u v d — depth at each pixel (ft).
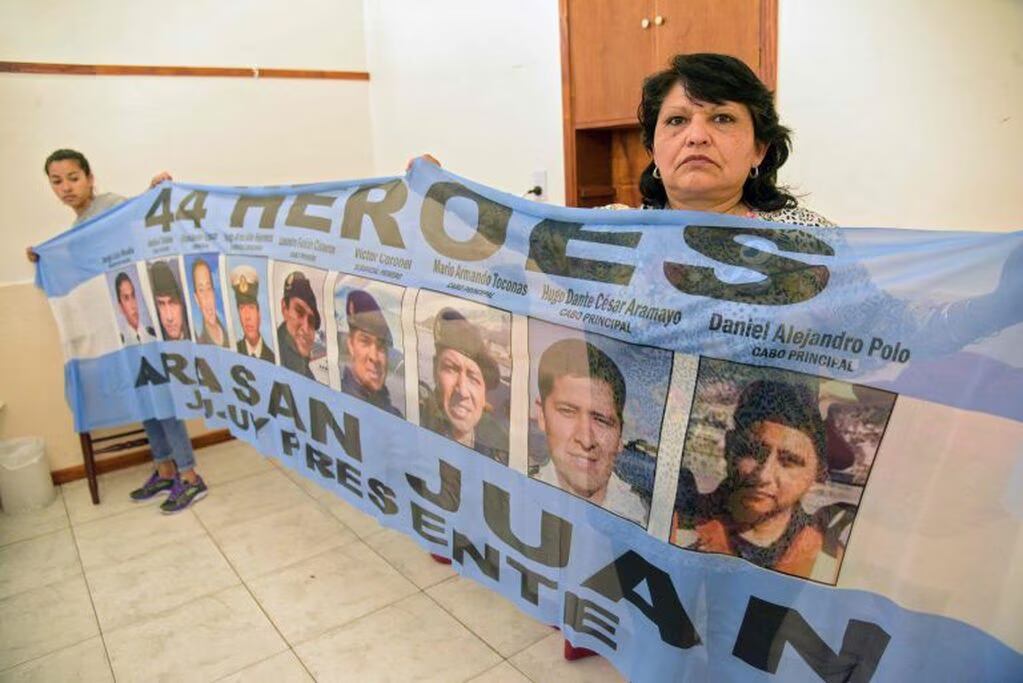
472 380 4.66
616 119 7.89
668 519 3.60
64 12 9.27
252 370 7.03
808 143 6.34
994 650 2.72
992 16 5.02
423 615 6.47
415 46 10.73
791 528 3.22
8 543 8.29
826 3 5.97
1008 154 5.11
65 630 6.48
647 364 3.60
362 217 5.43
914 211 5.71
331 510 8.83
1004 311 2.68
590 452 3.95
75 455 10.25
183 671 5.83
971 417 2.73
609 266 3.82
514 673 5.63
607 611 4.02
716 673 3.56
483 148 9.87
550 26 8.48
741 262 3.35
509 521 4.60
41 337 9.78
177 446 8.93
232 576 7.30
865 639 3.06
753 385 3.24
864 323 2.96
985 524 2.72
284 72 11.09
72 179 8.29
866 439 2.97
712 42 6.82
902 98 5.62
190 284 7.52
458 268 4.66
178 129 10.31
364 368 5.60
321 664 5.83
